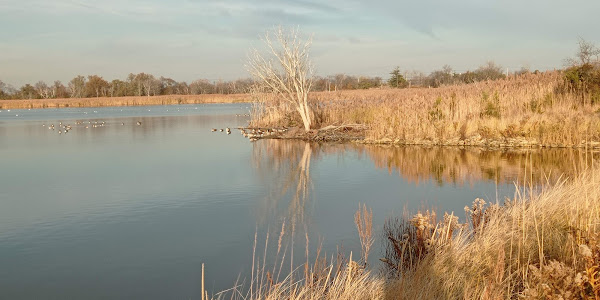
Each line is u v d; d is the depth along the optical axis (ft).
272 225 37.55
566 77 98.27
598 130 72.69
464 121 87.35
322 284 21.75
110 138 110.42
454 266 19.58
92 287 26.66
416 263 21.68
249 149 86.48
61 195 50.21
